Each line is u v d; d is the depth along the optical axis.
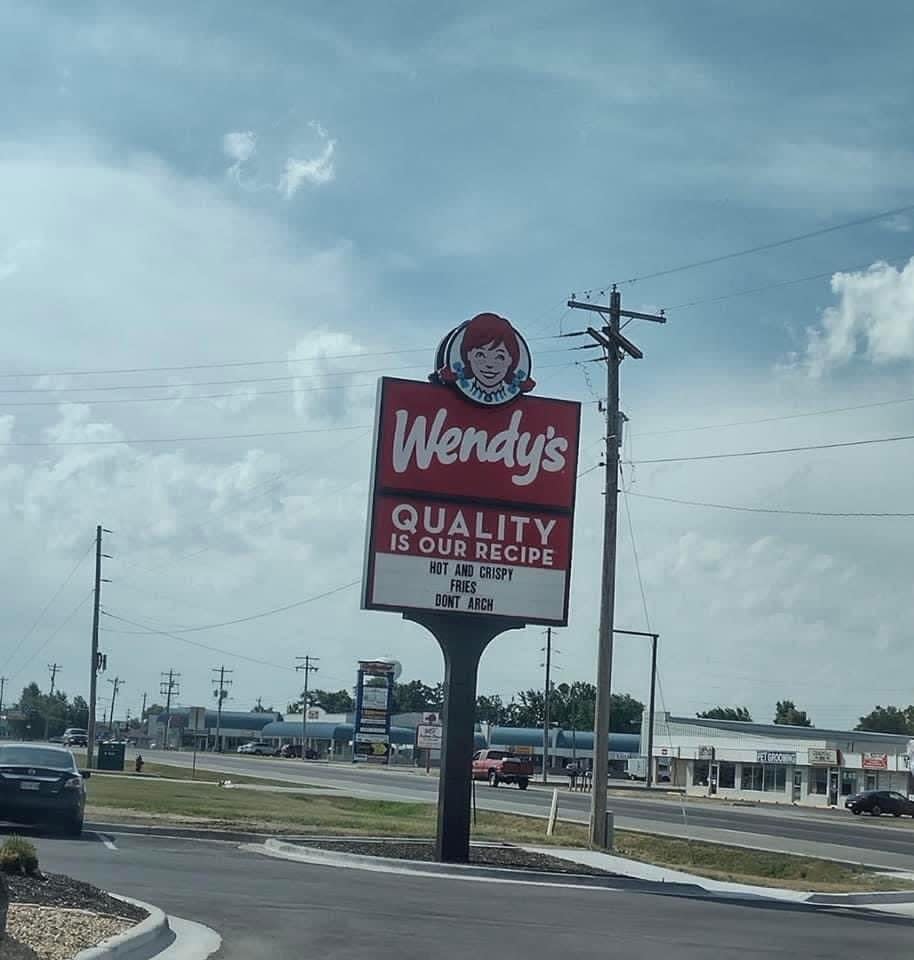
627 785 96.44
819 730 96.75
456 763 23.81
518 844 28.92
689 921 17.47
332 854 23.33
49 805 23.58
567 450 24.92
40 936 11.29
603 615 31.03
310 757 143.00
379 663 105.06
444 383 24.38
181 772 69.25
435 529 24.06
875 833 49.03
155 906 15.16
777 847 37.66
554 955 13.21
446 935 14.26
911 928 19.17
